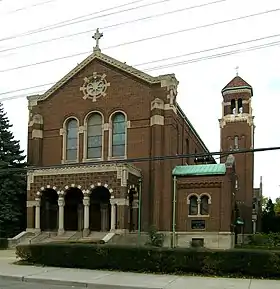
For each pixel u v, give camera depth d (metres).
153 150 41.41
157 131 41.31
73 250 22.95
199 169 41.53
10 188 42.66
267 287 17.09
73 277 19.48
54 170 40.12
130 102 43.25
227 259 20.17
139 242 38.56
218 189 40.19
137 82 43.31
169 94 42.09
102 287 17.55
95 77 44.88
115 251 21.95
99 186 38.28
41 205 41.03
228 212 39.53
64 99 45.94
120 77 43.97
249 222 60.22
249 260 19.84
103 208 41.00
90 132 44.62
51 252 23.52
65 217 42.16
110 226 39.59
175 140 43.25
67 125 45.59
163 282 18.23
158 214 40.28
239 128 62.59
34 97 46.97
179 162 45.41
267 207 90.06
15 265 23.92
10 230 42.47
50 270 21.81
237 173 61.41
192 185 40.97
